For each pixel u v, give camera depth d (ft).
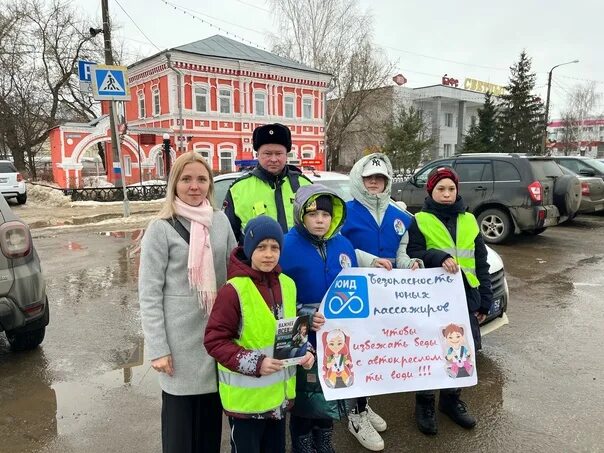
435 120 168.35
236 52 102.27
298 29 116.47
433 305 9.77
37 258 13.62
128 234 36.81
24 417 10.71
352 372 9.15
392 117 123.44
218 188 17.89
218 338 6.96
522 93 145.59
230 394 7.20
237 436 7.43
